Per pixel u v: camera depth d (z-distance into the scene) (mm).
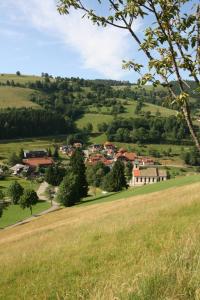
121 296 6457
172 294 6230
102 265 13797
